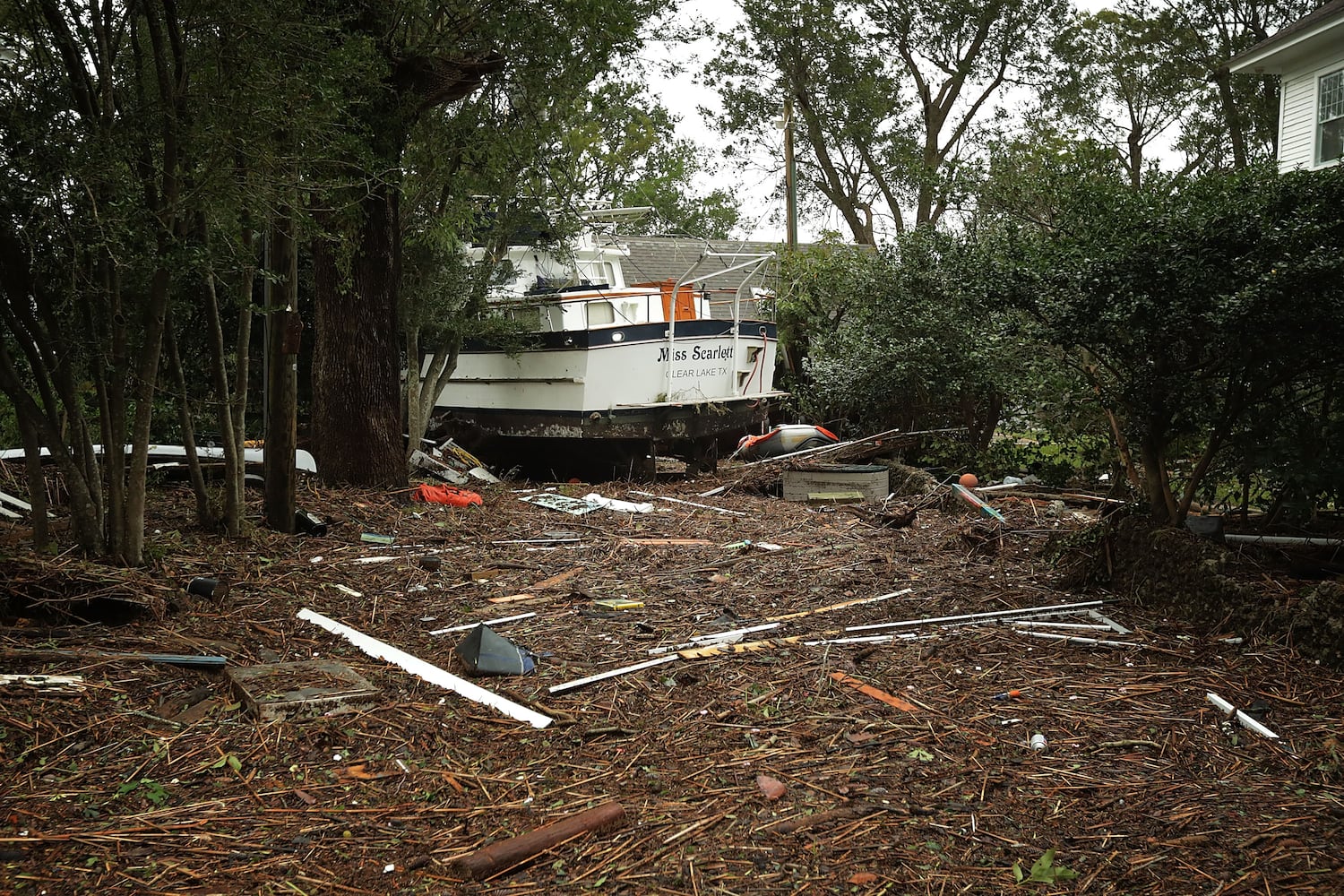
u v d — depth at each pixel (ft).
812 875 8.93
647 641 16.69
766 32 83.41
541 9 29.27
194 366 36.86
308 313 44.27
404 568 22.24
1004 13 80.48
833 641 16.47
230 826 9.82
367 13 26.84
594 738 12.32
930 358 37.40
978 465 37.78
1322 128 42.11
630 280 68.39
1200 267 15.84
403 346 45.91
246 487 29.73
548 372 40.52
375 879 8.89
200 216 19.39
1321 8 41.98
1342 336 15.14
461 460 41.29
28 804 10.11
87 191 16.16
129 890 8.58
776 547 25.29
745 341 44.34
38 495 18.19
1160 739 12.17
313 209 22.26
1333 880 8.79
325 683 13.55
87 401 27.40
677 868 9.06
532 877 8.93
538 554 24.48
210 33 18.62
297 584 20.12
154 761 11.25
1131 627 16.81
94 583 16.43
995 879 8.88
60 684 12.99
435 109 32.22
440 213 35.91
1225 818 10.02
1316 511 19.89
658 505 33.47
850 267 46.60
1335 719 12.53
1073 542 21.13
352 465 32.24
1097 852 9.37
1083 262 16.98
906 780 10.98
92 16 17.19
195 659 14.40
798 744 12.06
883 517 29.04
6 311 17.26
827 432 42.47
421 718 12.79
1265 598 15.57
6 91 15.94
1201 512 22.18
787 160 73.10
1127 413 18.88
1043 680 14.33
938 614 18.17
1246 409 17.79
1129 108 83.20
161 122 17.57
